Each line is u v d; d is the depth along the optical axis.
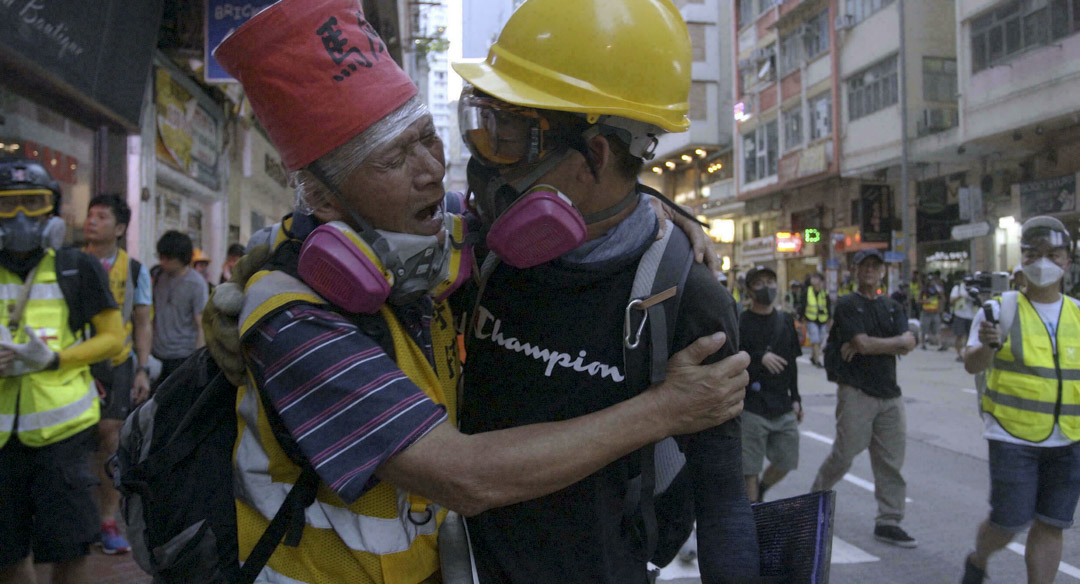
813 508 1.39
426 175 1.27
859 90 23.05
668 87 1.36
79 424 2.73
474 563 1.36
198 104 8.86
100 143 6.41
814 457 6.86
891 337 4.60
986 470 6.33
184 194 8.76
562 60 1.32
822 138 24.72
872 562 4.26
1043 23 16.22
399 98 1.25
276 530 1.25
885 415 4.60
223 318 1.28
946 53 21.31
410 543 1.33
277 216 14.65
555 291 1.36
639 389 1.32
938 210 22.06
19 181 2.66
